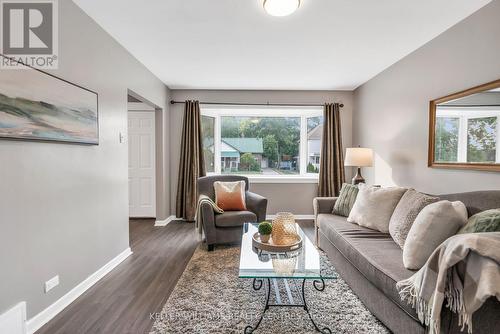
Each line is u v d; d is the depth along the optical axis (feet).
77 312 6.08
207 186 11.88
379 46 9.08
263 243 6.16
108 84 8.23
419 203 6.44
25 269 5.30
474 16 6.92
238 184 11.53
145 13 7.04
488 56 6.55
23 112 5.13
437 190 8.41
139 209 14.99
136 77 10.23
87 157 7.20
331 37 8.39
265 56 9.96
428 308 4.11
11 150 4.99
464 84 7.29
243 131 15.80
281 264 5.48
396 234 6.59
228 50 9.41
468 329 3.59
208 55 9.87
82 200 7.00
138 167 14.87
